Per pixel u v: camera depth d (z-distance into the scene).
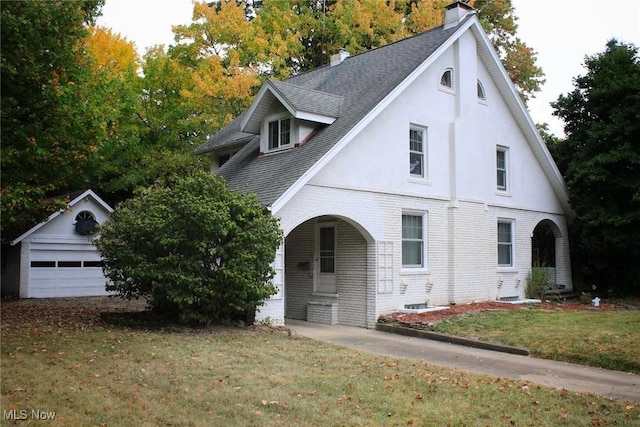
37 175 12.41
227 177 17.59
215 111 27.47
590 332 12.17
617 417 6.93
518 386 8.34
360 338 13.30
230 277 12.35
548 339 11.75
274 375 8.55
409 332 13.74
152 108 29.48
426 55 17.11
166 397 7.25
